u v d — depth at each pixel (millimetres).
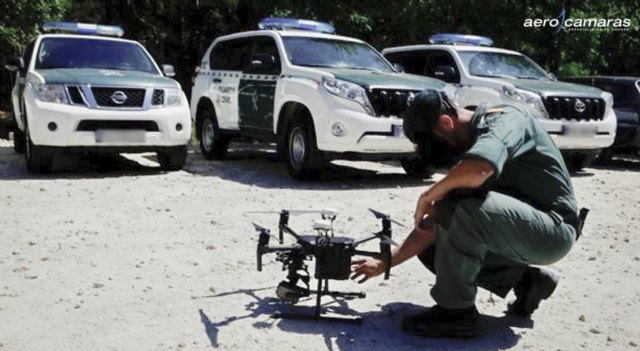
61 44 10055
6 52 15000
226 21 18828
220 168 10211
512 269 3785
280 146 9438
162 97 9188
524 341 3752
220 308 4121
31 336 3654
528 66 11734
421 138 3531
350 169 10703
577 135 10523
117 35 11336
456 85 11062
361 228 6375
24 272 4750
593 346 3713
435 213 3496
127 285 4516
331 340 3686
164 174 9375
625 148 12500
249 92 10141
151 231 6008
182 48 19359
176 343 3598
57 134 8594
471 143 3533
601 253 5742
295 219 6676
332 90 8570
